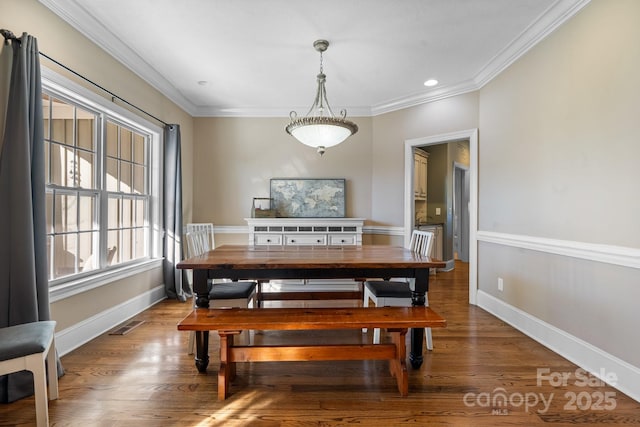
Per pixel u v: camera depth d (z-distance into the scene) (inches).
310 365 82.4
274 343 94.3
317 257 87.4
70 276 92.0
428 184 224.8
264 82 137.2
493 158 122.5
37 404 55.1
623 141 69.7
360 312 74.7
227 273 80.1
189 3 85.0
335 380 75.0
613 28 72.1
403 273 82.3
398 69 124.0
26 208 67.3
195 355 85.3
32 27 76.7
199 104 166.4
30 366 54.9
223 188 172.9
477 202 133.0
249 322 67.5
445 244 218.7
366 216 173.2
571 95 84.7
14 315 66.7
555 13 87.0
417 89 143.9
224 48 108.9
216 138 172.7
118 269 110.4
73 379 74.4
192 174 171.6
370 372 78.8
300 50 109.9
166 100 143.3
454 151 228.4
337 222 156.6
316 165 173.6
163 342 95.3
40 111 71.9
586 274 79.7
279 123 173.2
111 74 105.3
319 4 85.4
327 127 93.9
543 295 95.2
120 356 86.2
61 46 85.2
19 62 68.4
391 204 164.2
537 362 83.4
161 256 140.8
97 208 104.2
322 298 114.4
